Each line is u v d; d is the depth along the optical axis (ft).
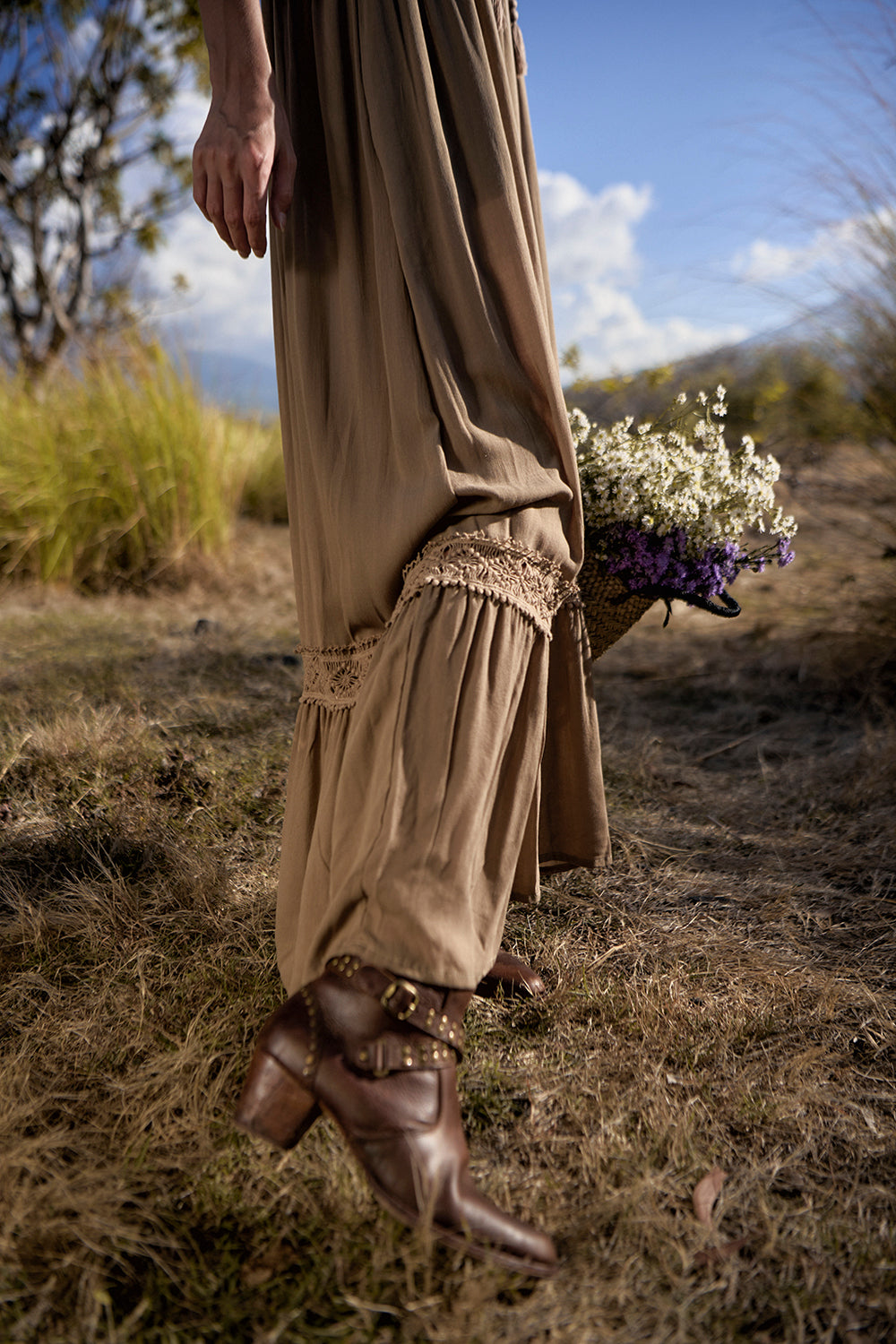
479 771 3.25
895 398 10.53
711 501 4.70
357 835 3.38
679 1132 3.73
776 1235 3.27
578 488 3.89
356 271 3.85
